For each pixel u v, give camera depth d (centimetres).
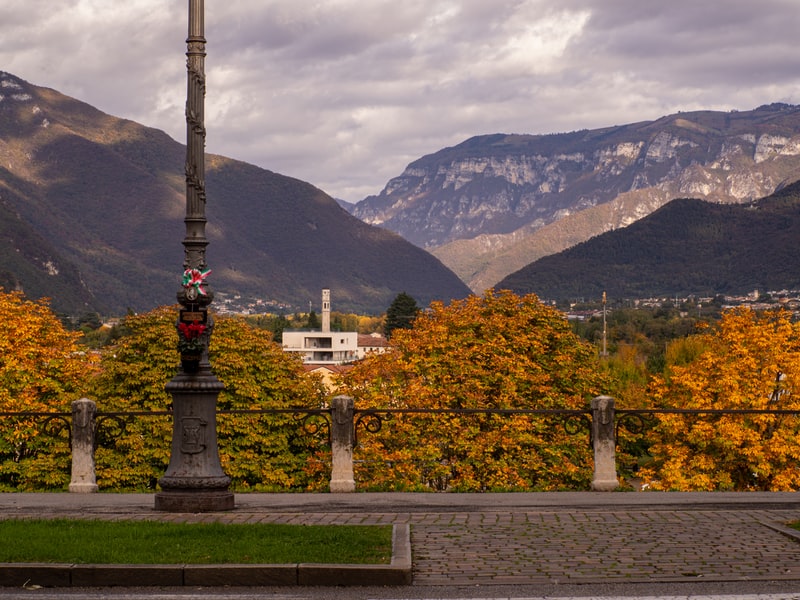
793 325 4478
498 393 4281
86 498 1512
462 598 855
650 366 9275
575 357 4847
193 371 1322
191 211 1315
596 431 1609
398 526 1125
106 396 4459
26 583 904
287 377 4881
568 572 937
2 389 4038
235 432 4428
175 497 1302
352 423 1600
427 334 4541
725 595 856
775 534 1113
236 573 909
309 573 908
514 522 1193
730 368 4409
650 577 916
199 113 1312
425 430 3734
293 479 4272
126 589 894
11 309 4675
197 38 1311
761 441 4288
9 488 3944
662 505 1368
